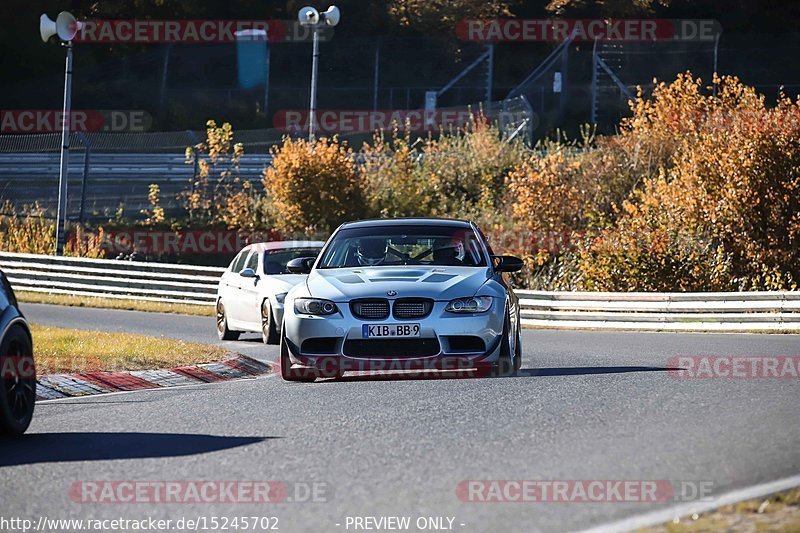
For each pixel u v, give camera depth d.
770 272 105.19
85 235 139.50
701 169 108.94
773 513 19.42
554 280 115.56
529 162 146.12
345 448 27.25
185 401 37.94
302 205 142.88
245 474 24.42
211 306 109.69
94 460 26.61
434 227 46.41
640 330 87.56
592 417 31.31
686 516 19.45
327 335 41.06
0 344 29.83
